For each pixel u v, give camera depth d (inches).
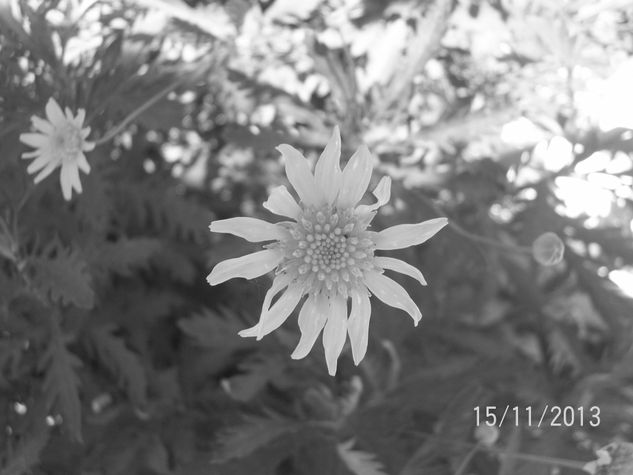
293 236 7.7
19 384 10.8
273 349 10.9
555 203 11.4
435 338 12.1
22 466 9.8
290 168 7.6
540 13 10.4
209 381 12.4
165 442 11.5
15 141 9.5
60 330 10.1
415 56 10.2
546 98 11.0
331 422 10.6
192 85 10.2
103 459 10.9
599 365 11.9
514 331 13.0
